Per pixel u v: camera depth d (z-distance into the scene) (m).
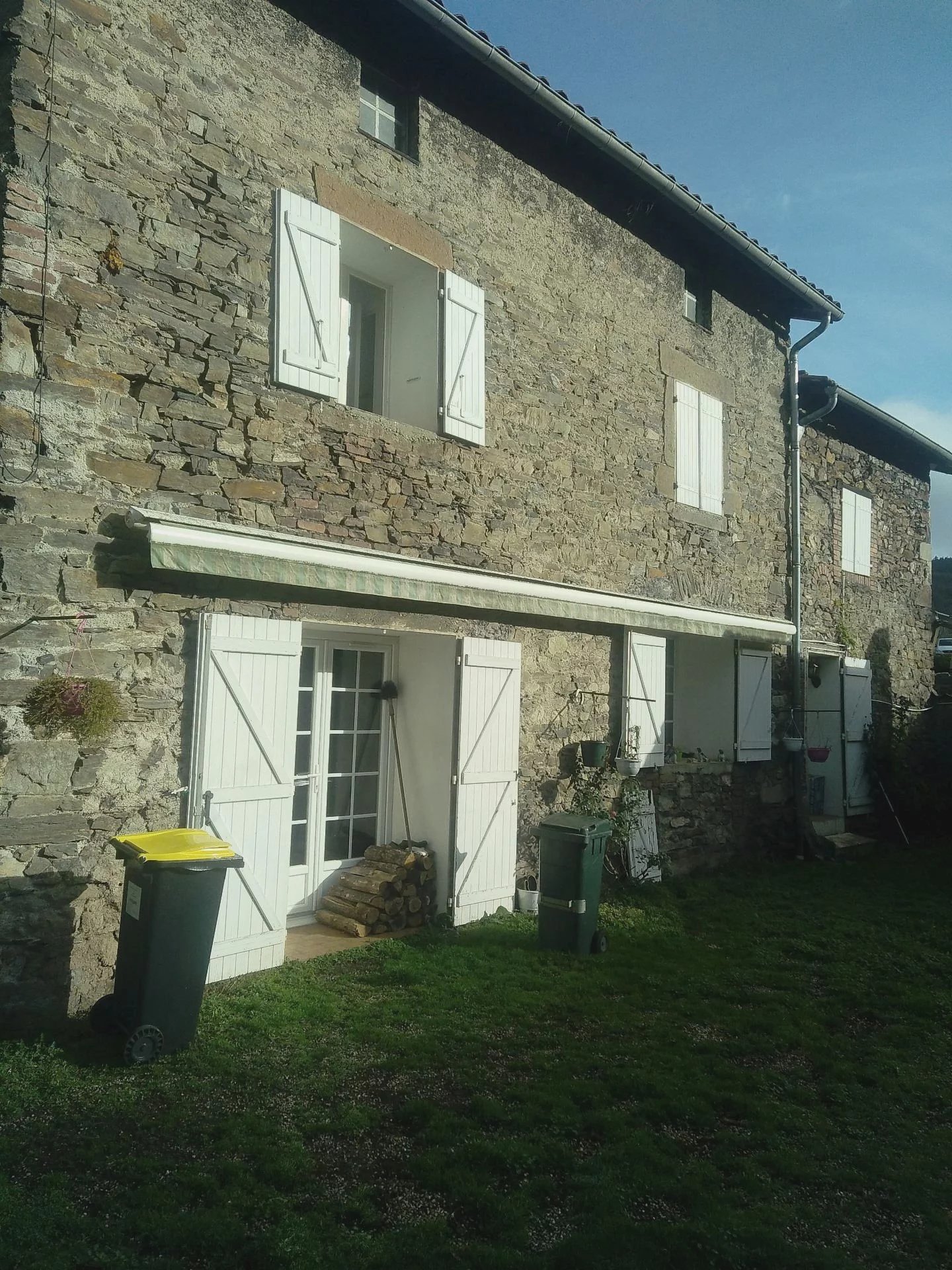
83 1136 3.31
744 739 9.67
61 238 4.61
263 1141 3.29
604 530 8.08
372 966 5.45
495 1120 3.57
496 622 7.07
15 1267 2.53
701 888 8.16
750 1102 3.86
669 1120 3.71
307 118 5.88
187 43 5.23
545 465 7.52
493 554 6.97
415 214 6.54
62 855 4.41
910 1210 3.15
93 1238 2.72
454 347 6.66
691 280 9.72
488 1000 4.93
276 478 5.52
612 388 8.29
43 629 4.44
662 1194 3.14
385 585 5.79
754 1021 4.84
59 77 4.64
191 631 5.06
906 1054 4.56
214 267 5.30
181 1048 4.04
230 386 5.34
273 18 5.73
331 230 5.87
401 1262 2.68
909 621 13.34
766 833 9.99
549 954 5.82
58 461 4.55
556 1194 3.12
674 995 5.25
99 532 4.69
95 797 4.59
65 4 4.68
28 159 4.50
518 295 7.38
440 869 6.60
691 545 9.18
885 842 11.19
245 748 5.18
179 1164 3.15
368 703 6.95
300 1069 3.97
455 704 6.64
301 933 6.16
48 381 4.53
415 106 6.68
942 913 7.51
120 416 4.82
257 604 5.40
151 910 3.94
